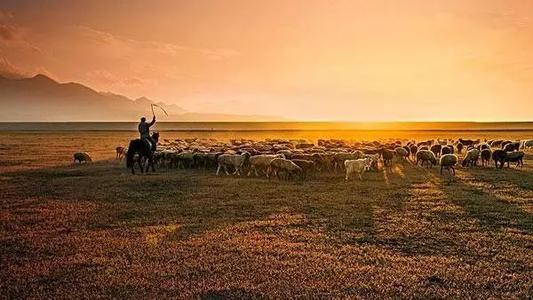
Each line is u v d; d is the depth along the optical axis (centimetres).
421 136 7625
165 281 863
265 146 3319
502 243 1096
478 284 834
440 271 905
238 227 1264
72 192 1875
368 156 2631
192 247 1078
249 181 2148
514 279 860
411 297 782
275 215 1411
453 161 2469
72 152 4244
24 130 11525
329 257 998
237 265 951
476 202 1606
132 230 1243
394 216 1390
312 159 2502
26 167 2886
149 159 2592
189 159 2773
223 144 4094
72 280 869
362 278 873
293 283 849
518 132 9131
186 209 1515
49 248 1077
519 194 1770
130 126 16425
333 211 1465
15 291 817
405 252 1039
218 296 798
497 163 2977
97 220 1369
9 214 1451
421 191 1848
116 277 881
